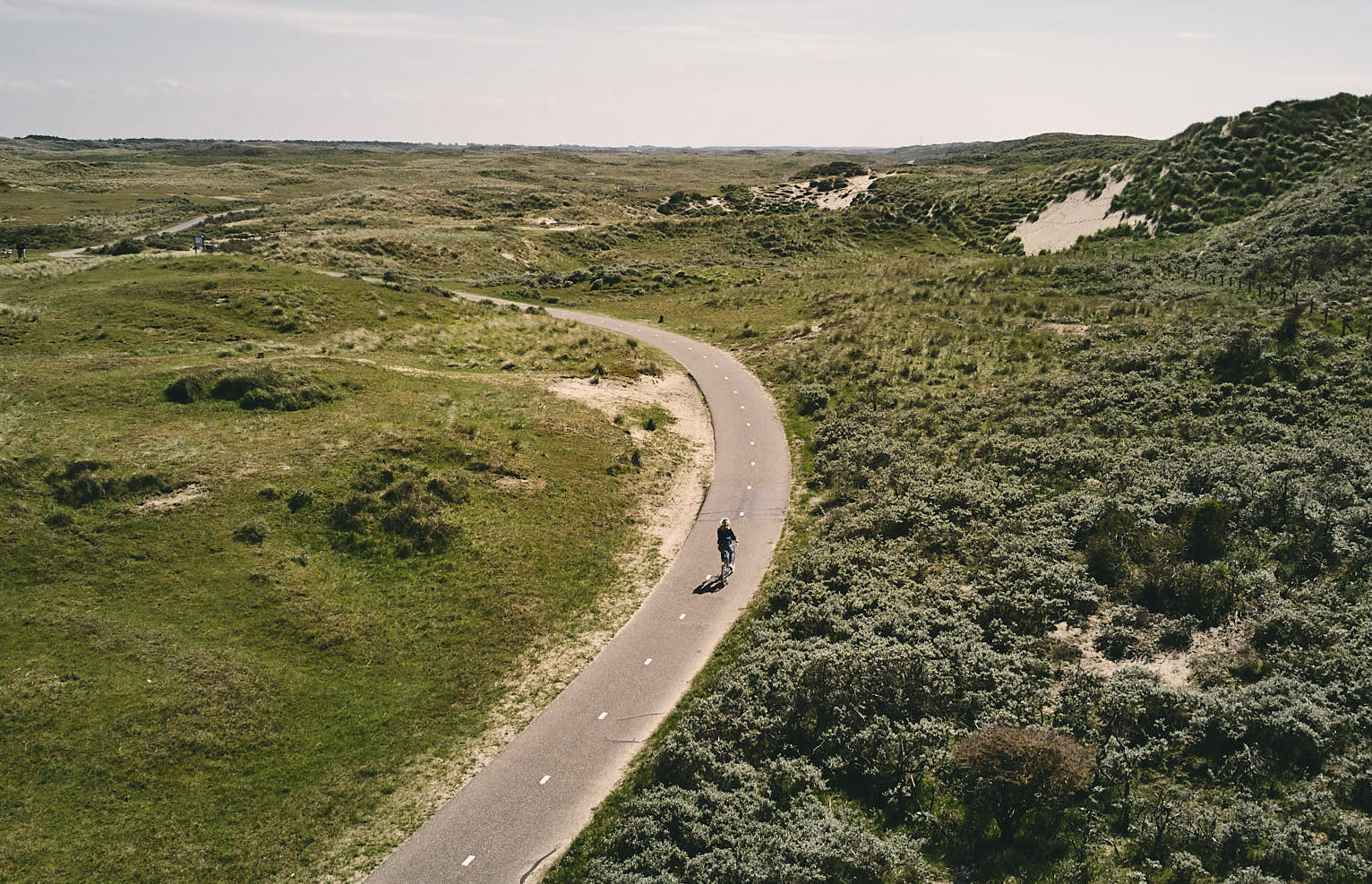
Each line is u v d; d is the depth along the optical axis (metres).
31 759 14.01
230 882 12.75
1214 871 10.73
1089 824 11.84
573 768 15.06
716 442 30.56
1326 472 20.34
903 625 17.47
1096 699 14.39
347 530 21.22
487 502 23.64
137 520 20.03
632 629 19.39
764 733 15.22
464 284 65.31
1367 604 15.39
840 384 34.66
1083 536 20.14
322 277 48.34
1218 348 28.84
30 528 19.02
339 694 16.69
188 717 15.33
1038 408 28.34
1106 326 35.56
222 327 38.19
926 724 14.41
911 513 22.45
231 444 24.00
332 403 28.30
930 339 37.75
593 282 65.25
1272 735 12.70
